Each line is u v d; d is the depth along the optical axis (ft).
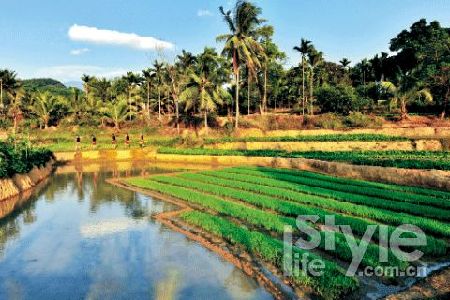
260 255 57.72
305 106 274.57
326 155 152.25
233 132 218.79
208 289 48.91
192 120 254.88
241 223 75.36
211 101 218.18
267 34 204.54
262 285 49.14
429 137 173.58
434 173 100.63
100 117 284.00
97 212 88.63
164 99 317.83
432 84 209.36
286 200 92.73
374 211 75.05
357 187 100.94
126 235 71.20
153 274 53.93
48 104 277.44
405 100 213.25
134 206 94.17
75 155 200.75
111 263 58.23
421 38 257.75
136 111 308.40
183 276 53.01
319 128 212.84
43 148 178.60
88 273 54.80
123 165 180.55
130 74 303.89
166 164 181.68
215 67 217.56
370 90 267.80
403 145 165.17
